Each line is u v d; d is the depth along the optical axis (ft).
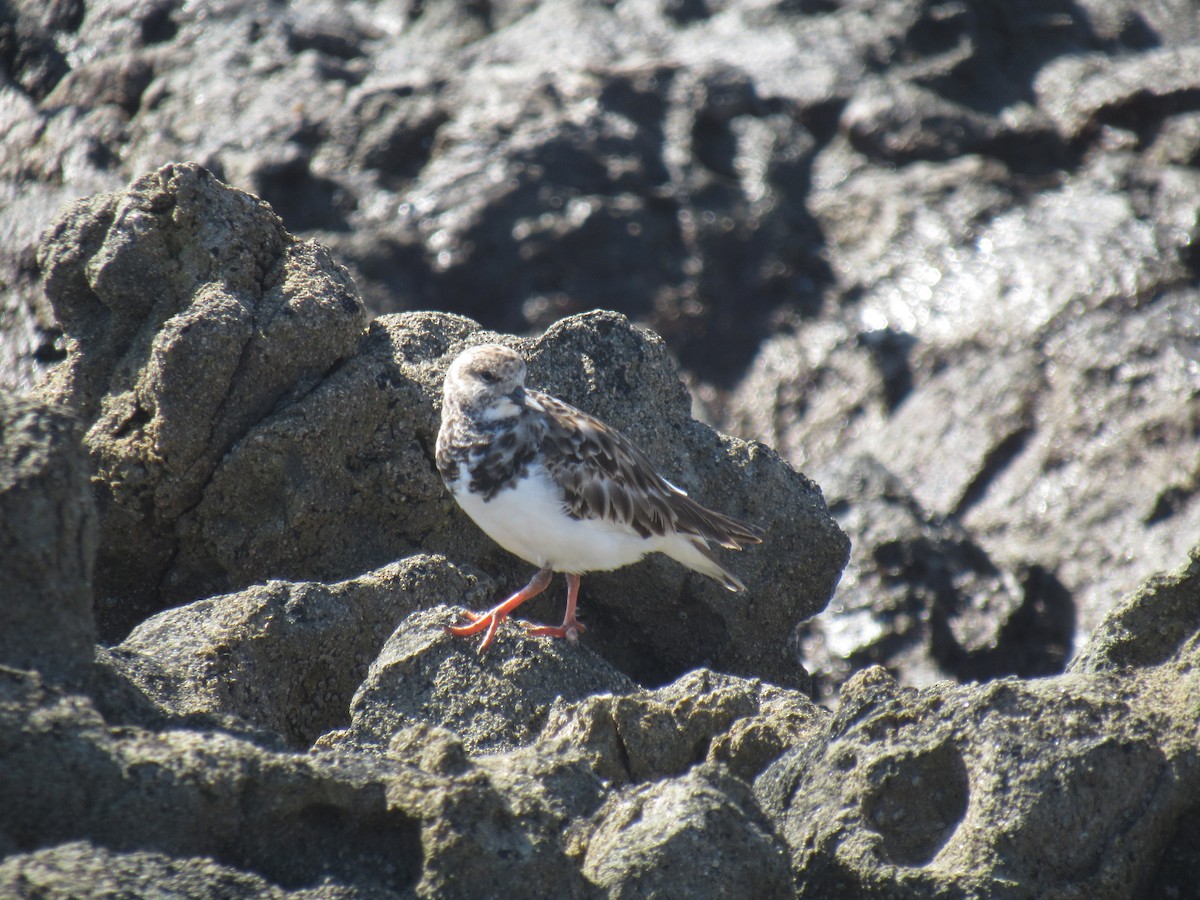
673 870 22.12
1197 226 72.23
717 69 81.20
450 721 30.48
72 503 22.84
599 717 28.27
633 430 41.65
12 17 77.71
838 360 73.56
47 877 18.57
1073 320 70.18
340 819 22.11
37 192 69.72
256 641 31.81
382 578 34.83
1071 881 23.73
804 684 45.42
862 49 82.69
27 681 21.47
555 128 75.87
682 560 36.17
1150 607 28.60
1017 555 63.77
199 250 37.50
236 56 75.97
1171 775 24.66
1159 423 65.82
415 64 80.23
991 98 81.71
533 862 21.54
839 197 78.64
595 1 86.17
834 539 44.06
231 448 36.50
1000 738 24.73
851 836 24.72
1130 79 79.71
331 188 73.00
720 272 76.07
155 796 20.99
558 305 72.64
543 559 33.99
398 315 41.45
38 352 62.39
